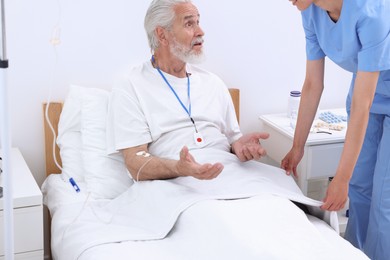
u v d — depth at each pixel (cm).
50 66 224
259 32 253
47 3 217
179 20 196
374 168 206
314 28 192
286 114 259
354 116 175
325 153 224
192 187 182
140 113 197
